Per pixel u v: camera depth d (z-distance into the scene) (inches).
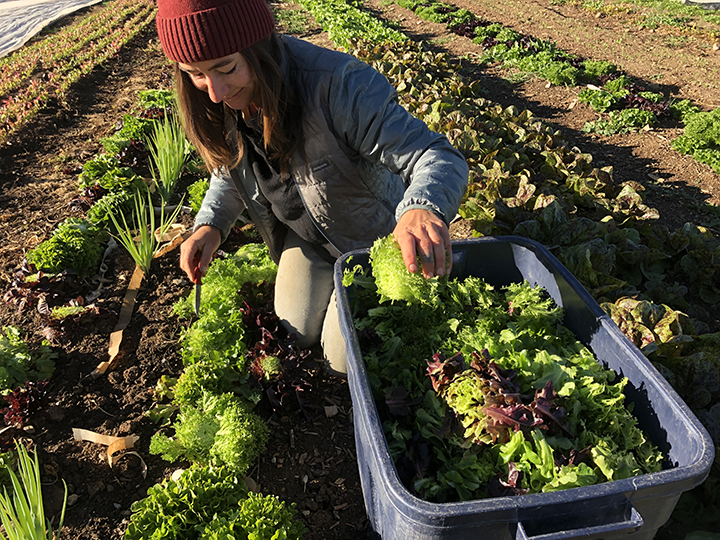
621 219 198.1
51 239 170.9
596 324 98.7
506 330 102.2
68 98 351.6
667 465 80.0
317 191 111.0
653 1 719.7
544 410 80.9
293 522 93.4
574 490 62.5
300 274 135.1
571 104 368.8
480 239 116.0
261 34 83.0
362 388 77.2
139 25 594.9
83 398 131.3
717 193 251.6
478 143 242.7
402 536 68.9
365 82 94.9
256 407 126.6
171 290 169.3
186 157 244.7
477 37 533.0
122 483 112.0
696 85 398.0
